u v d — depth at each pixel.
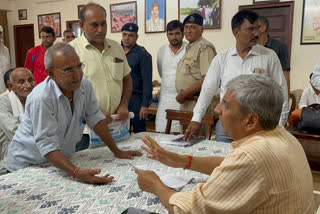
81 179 1.20
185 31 2.75
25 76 1.91
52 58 1.25
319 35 4.32
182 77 2.78
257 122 0.79
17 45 7.85
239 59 1.98
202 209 0.76
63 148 1.49
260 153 0.71
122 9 5.96
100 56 1.97
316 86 2.12
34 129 1.30
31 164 1.44
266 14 4.68
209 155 1.57
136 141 1.87
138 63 2.88
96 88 1.96
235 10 4.87
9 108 1.91
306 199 0.78
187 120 2.18
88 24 1.83
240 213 0.72
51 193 1.10
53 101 1.32
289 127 2.95
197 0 5.14
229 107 0.82
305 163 0.83
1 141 1.88
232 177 0.72
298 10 4.41
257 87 0.77
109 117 1.77
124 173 1.31
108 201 1.04
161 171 1.33
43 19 7.18
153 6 5.60
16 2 7.53
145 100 2.85
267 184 0.69
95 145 1.71
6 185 1.17
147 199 1.06
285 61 2.62
